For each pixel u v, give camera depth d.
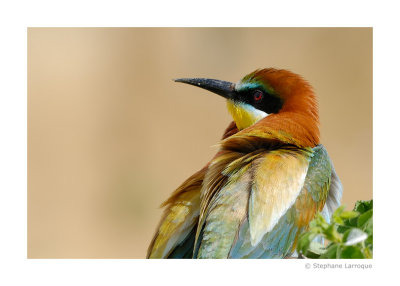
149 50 15.35
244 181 5.75
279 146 6.27
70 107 14.43
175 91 15.07
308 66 14.99
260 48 15.51
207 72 15.45
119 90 14.88
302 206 5.87
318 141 6.64
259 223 5.56
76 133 14.19
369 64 14.64
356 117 14.38
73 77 14.66
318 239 5.48
